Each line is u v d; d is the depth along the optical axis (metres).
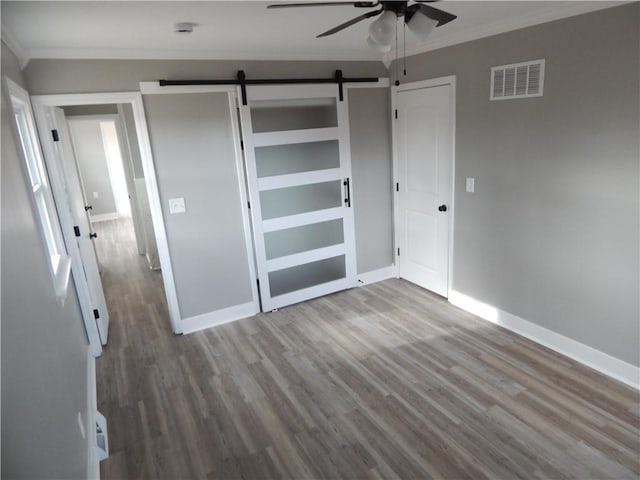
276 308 4.30
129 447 2.54
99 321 3.66
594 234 2.84
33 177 2.96
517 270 3.44
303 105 4.01
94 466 2.23
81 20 2.38
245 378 3.17
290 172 4.08
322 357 3.39
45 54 3.03
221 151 3.76
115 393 3.06
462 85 3.58
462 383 2.95
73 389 2.19
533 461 2.28
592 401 2.69
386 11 2.04
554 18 2.80
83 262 3.48
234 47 3.44
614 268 2.77
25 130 2.91
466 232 3.84
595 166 2.76
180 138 3.58
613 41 2.53
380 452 2.40
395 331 3.73
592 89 2.68
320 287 4.50
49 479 1.35
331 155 4.26
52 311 2.01
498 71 3.24
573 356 3.14
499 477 2.20
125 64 3.29
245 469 2.34
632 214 2.62
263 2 2.27
